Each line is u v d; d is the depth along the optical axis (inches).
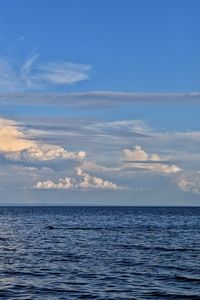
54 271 1482.5
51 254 1958.7
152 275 1418.6
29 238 2815.0
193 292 1179.3
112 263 1676.9
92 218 6358.3
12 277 1360.7
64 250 2122.3
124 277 1381.6
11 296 1106.1
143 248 2214.6
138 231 3521.2
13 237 2893.7
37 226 4232.3
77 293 1156.5
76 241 2615.7
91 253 2000.5
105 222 5157.5
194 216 7465.6
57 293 1152.8
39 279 1336.1
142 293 1165.1
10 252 2023.9
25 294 1131.3
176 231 3538.4
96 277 1378.0
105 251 2080.5
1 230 3604.8
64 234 3176.7
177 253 2005.4
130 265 1626.5
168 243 2490.2
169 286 1253.1
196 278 1368.1
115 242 2549.2
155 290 1200.8
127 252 2041.1
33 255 1919.3
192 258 1831.9
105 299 1093.8
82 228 3922.2
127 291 1187.9
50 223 4854.8
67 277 1374.3
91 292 1168.8
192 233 3312.0
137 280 1336.1
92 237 2906.0
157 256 1894.7
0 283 1262.3
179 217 6929.1
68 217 6712.6
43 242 2544.3
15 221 5305.1
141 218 6437.0
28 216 7086.6
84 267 1572.3
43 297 1103.6
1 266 1577.3
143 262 1706.4
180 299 1104.2
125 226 4291.3
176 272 1475.1
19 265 1609.3
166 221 5497.1
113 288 1222.9
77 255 1923.0
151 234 3191.4
